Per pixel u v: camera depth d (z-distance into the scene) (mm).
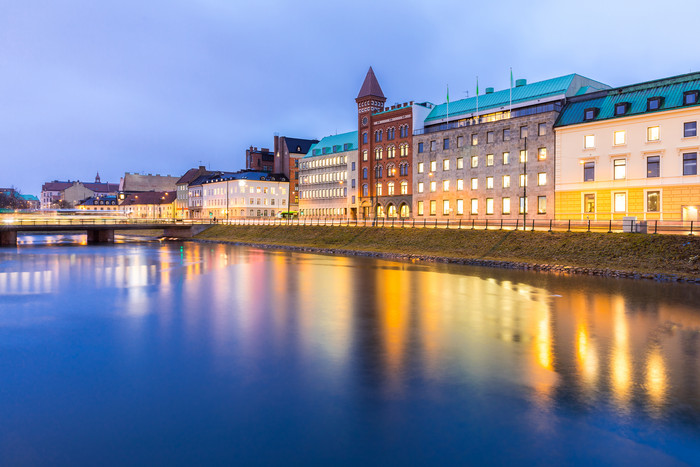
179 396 12703
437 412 11656
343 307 24203
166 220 97562
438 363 15227
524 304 24609
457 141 71750
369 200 87438
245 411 11789
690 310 22703
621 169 53125
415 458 9648
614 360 15391
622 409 11742
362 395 12695
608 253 38500
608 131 54031
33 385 13500
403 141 80625
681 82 50500
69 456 9750
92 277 36094
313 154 105188
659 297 26016
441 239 54250
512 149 64250
